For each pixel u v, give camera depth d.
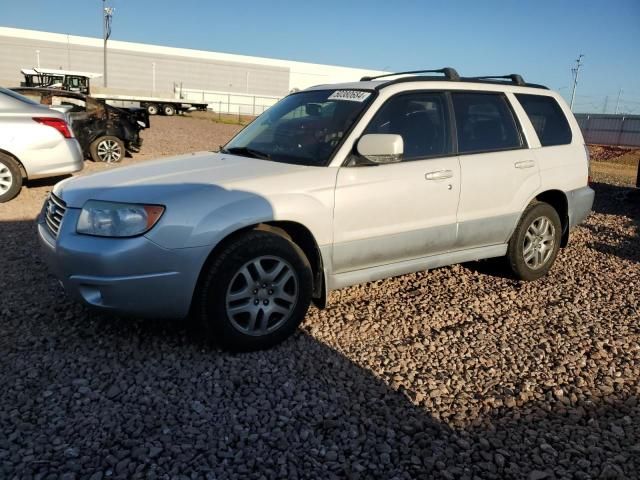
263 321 3.55
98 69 65.56
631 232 7.70
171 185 3.47
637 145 35.97
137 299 3.26
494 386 3.31
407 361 3.56
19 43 60.94
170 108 41.00
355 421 2.89
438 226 4.32
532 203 5.02
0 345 3.53
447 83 4.55
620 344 3.92
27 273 4.83
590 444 2.76
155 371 3.29
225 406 2.97
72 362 3.36
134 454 2.55
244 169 3.75
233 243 3.39
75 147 8.23
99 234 3.28
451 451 2.68
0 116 7.62
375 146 3.75
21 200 7.93
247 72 73.75
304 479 2.45
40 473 2.41
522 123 4.95
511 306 4.55
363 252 3.97
